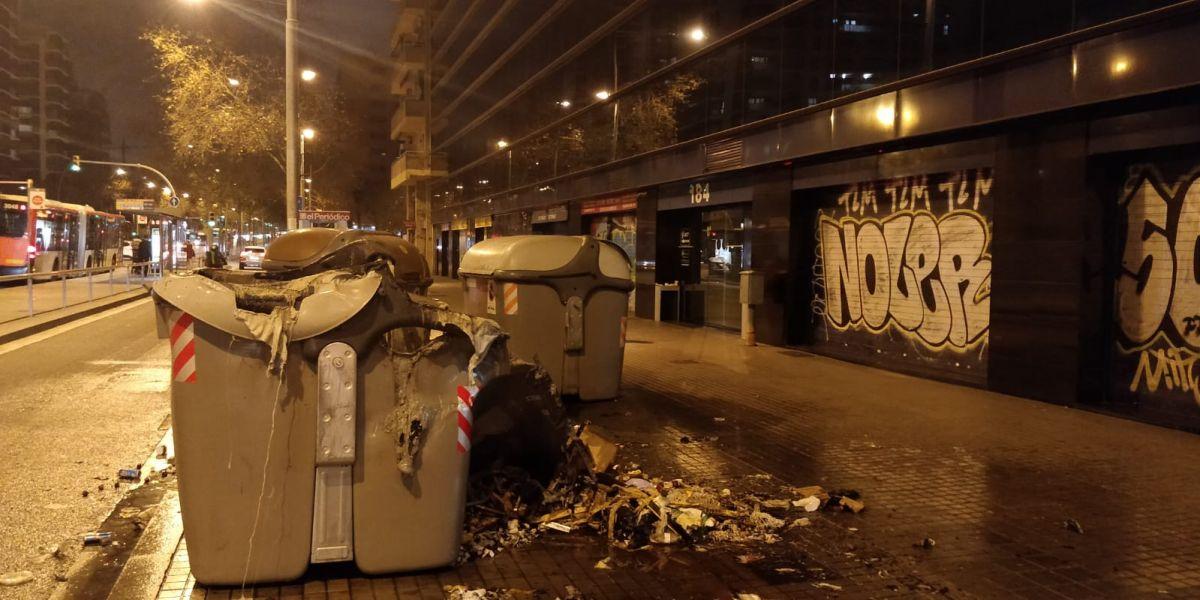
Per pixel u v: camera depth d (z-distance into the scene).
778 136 13.02
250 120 38.25
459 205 37.25
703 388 9.78
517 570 4.32
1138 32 7.63
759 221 14.10
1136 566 4.48
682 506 5.22
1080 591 4.15
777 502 5.43
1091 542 4.83
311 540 4.00
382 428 4.04
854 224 12.37
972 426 7.79
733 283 16.17
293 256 10.12
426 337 5.52
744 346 13.66
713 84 14.97
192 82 36.81
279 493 3.94
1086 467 6.41
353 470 4.02
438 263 44.84
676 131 16.36
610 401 8.95
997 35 9.13
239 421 3.88
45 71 126.25
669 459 6.57
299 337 3.89
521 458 5.57
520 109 26.97
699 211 17.61
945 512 5.36
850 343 12.52
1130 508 5.44
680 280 18.14
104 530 4.78
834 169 12.35
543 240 8.80
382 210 73.81
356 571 4.20
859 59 11.29
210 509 3.88
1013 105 8.98
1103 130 8.27
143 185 78.75
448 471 4.15
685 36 15.88
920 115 10.23
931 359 10.84
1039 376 8.98
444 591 4.02
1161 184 8.12
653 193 17.94
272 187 47.69
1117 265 8.62
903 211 11.30
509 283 8.65
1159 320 8.19
